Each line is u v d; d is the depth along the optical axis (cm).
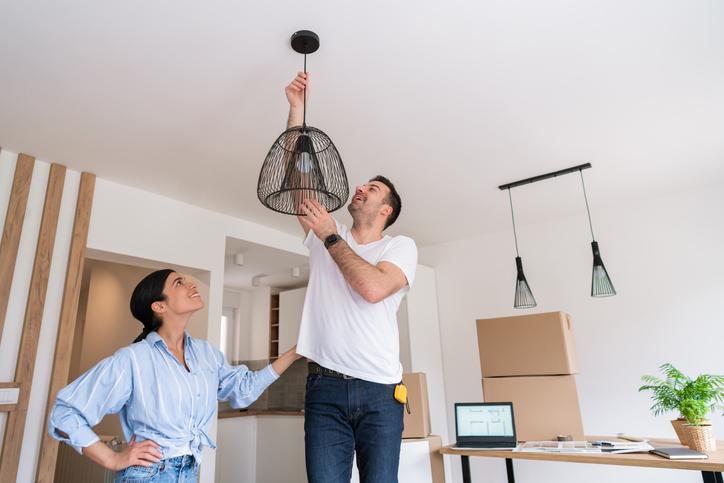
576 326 390
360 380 130
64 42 187
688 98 241
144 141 263
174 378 143
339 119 250
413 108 242
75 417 128
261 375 170
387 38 191
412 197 360
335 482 126
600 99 240
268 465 432
